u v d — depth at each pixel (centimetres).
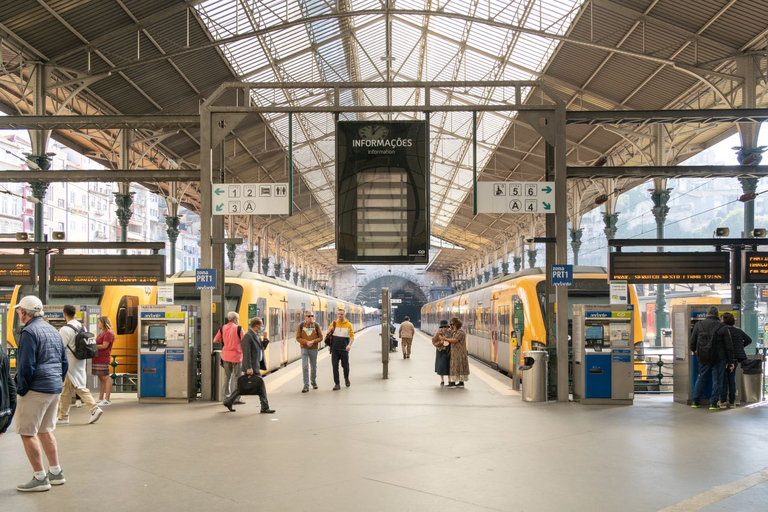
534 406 1136
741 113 1212
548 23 1916
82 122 1244
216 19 1812
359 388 1412
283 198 1223
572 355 1303
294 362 2236
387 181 1229
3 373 548
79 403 1161
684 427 927
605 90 2148
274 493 595
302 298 2645
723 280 1299
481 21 1730
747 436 860
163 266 1371
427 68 2614
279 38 2075
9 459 734
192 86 2077
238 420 995
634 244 1311
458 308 3306
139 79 1934
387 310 1662
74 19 1580
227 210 1226
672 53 1814
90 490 607
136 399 1235
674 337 1205
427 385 1475
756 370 1175
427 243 1218
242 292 1653
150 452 769
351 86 1237
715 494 587
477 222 4938
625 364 1155
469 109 1223
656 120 1241
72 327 960
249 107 1239
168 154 2625
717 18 1602
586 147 2686
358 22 2206
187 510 547
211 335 1212
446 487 614
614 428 921
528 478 645
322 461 721
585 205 3956
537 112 1234
